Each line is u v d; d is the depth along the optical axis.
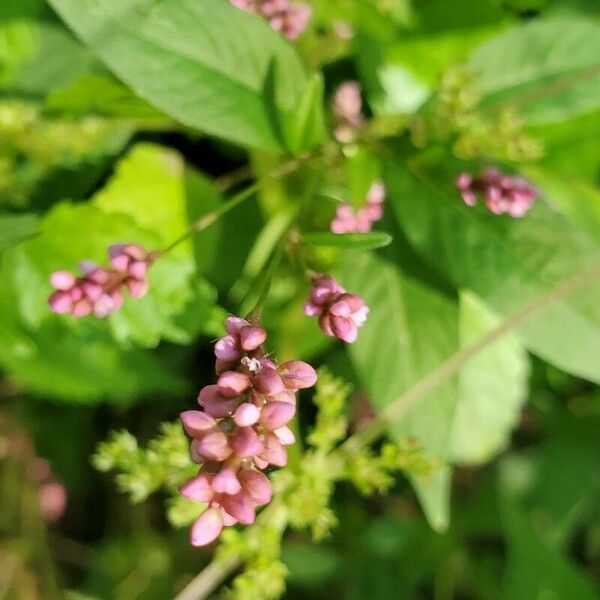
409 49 0.18
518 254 0.14
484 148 0.15
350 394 0.18
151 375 0.16
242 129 0.13
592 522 0.21
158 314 0.15
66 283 0.12
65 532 0.21
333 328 0.12
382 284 0.15
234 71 0.13
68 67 0.16
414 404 0.15
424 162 0.14
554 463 0.21
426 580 0.21
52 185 0.16
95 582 0.20
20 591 0.19
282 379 0.11
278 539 0.14
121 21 0.12
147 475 0.14
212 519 0.10
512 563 0.18
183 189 0.16
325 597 0.20
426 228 0.14
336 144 0.14
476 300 0.16
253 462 0.10
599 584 0.21
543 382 0.20
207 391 0.10
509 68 0.16
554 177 0.18
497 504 0.20
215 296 0.15
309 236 0.12
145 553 0.20
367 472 0.14
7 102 0.16
